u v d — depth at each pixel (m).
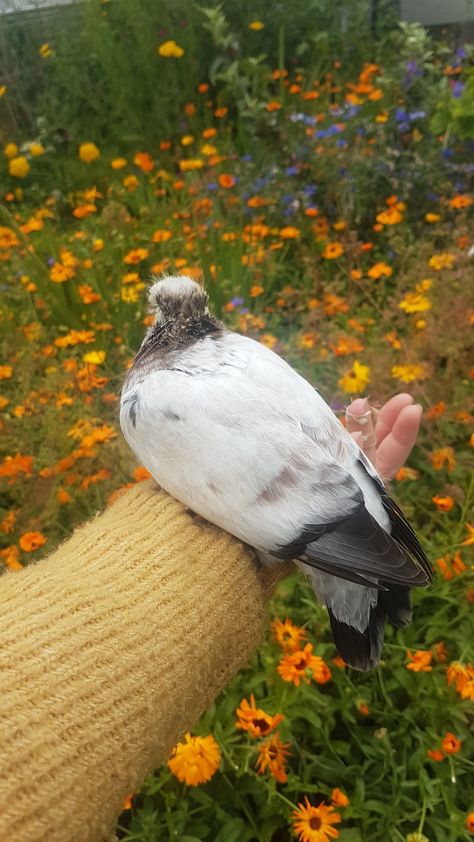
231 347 0.38
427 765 0.46
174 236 0.96
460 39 1.40
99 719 0.25
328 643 0.49
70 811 0.22
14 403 0.71
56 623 0.27
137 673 0.27
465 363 0.70
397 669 0.48
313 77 1.26
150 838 0.40
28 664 0.25
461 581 0.53
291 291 0.81
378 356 0.69
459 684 0.41
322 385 0.70
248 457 0.33
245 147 1.16
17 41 1.41
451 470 0.58
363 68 1.29
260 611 0.35
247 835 0.43
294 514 0.33
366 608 0.37
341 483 0.34
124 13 1.33
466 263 0.77
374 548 0.33
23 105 1.39
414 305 0.68
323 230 0.94
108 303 0.88
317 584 0.38
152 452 0.34
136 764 0.26
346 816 0.42
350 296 0.82
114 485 0.60
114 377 0.71
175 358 0.37
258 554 0.36
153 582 0.31
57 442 0.63
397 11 1.46
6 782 0.22
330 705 0.45
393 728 0.47
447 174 0.97
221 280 0.86
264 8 1.39
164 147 1.19
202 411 0.33
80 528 0.37
